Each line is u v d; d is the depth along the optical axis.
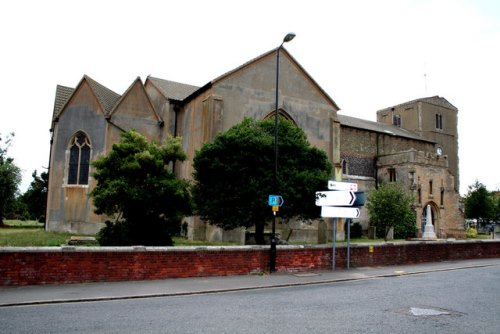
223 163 20.00
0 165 45.09
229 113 30.69
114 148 19.50
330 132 35.31
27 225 48.16
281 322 8.38
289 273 16.09
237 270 15.35
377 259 18.95
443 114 61.03
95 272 13.02
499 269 18.84
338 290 12.72
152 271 13.81
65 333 7.45
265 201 18.98
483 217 56.53
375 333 7.62
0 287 11.83
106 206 18.86
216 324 8.19
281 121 22.09
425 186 45.84
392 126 59.59
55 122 31.77
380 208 35.31
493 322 8.62
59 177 30.92
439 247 21.52
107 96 33.53
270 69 33.00
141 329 7.77
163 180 18.95
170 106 33.78
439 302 10.72
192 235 28.19
